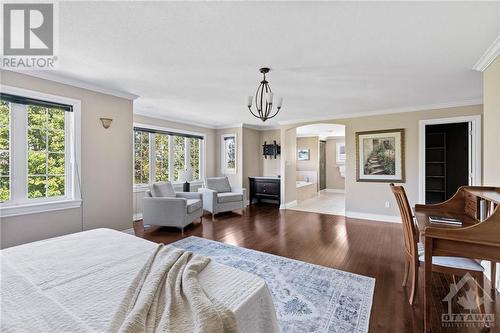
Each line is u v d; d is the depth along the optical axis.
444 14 1.68
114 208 3.54
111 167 3.51
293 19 1.75
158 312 0.90
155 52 2.28
